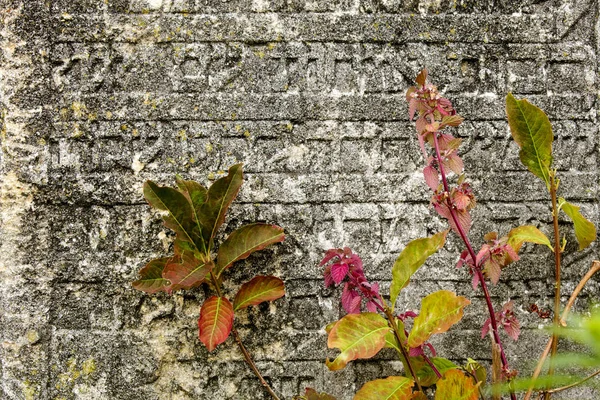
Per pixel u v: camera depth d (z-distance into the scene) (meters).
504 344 1.20
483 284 1.12
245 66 1.20
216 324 1.13
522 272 1.20
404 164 1.21
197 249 1.16
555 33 1.21
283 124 1.20
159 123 1.20
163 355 1.20
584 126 1.21
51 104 1.19
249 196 1.20
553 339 1.12
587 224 1.13
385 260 1.20
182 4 1.20
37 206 1.19
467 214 1.11
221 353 1.20
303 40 1.20
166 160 1.20
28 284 1.19
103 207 1.20
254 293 1.16
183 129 1.20
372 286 1.13
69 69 1.20
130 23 1.20
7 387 1.19
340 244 1.20
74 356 1.19
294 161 1.20
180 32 1.20
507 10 1.21
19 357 1.19
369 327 1.09
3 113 1.19
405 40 1.20
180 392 1.20
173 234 1.20
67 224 1.20
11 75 1.19
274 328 1.20
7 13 1.19
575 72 1.21
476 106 1.20
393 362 1.20
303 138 1.20
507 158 1.21
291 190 1.20
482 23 1.20
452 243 1.21
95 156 1.20
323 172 1.20
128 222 1.20
